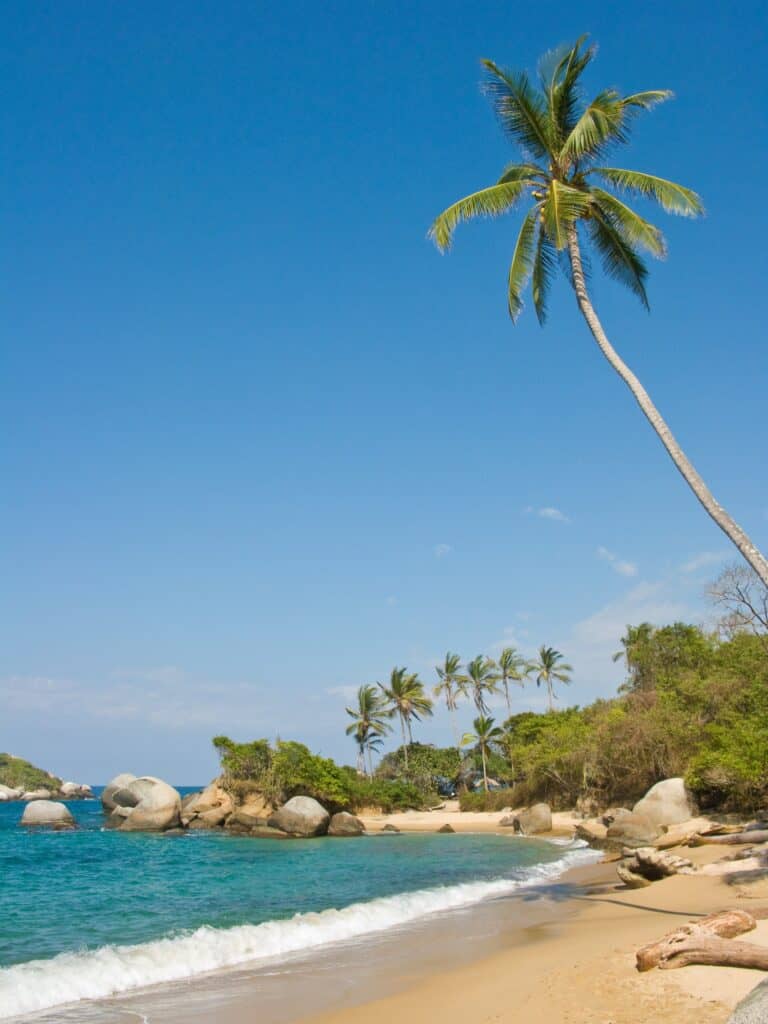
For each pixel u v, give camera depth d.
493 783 89.19
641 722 48.62
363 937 17.23
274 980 13.30
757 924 12.16
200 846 45.91
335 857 38.16
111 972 13.61
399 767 89.12
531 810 50.66
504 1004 10.65
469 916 19.44
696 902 18.08
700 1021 8.85
